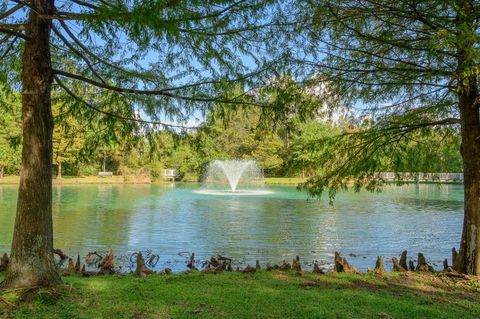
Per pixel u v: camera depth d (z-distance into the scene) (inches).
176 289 189.0
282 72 172.1
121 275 226.5
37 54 164.4
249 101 168.7
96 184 1485.0
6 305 150.6
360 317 156.1
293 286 202.4
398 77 215.5
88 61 169.0
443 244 410.6
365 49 213.5
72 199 848.9
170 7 123.5
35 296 157.6
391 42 193.5
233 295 181.0
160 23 117.2
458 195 983.6
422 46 193.5
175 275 226.2
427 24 187.8
